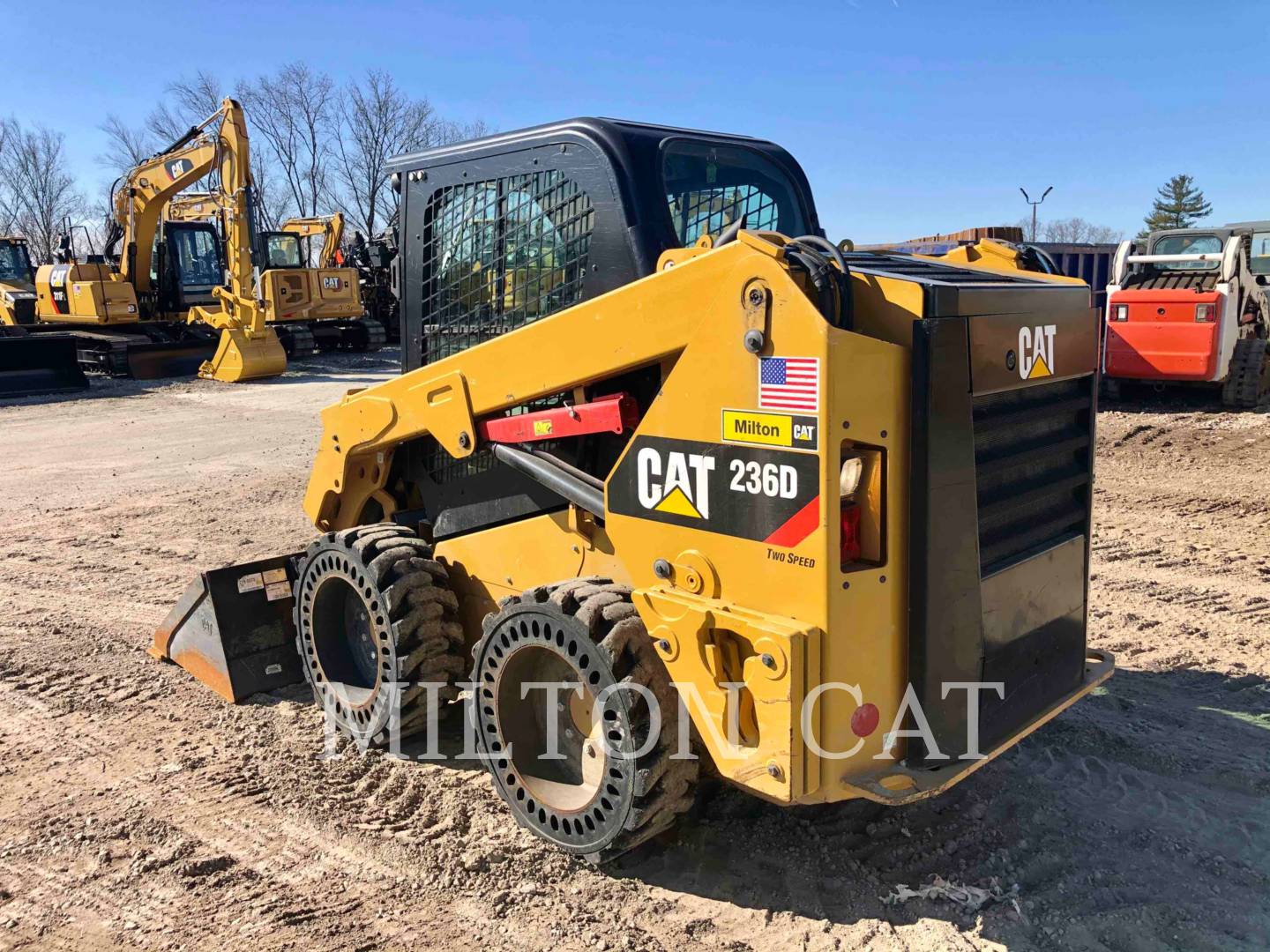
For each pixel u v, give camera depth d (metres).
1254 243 13.43
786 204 4.14
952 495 2.75
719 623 2.80
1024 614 3.14
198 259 21.05
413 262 4.23
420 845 3.42
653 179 3.45
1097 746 3.99
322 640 4.40
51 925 3.04
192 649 4.95
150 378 19.30
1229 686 4.57
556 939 2.91
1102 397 12.20
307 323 23.80
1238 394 11.33
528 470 3.58
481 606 4.12
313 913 3.06
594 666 3.00
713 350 2.82
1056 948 2.79
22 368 16.98
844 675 2.70
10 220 51.69
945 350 2.66
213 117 18.61
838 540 2.63
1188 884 3.08
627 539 3.16
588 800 3.20
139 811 3.71
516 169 3.75
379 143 50.31
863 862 3.22
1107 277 16.28
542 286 3.71
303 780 3.93
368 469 4.55
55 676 5.06
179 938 2.96
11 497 9.48
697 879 3.18
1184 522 7.33
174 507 8.94
